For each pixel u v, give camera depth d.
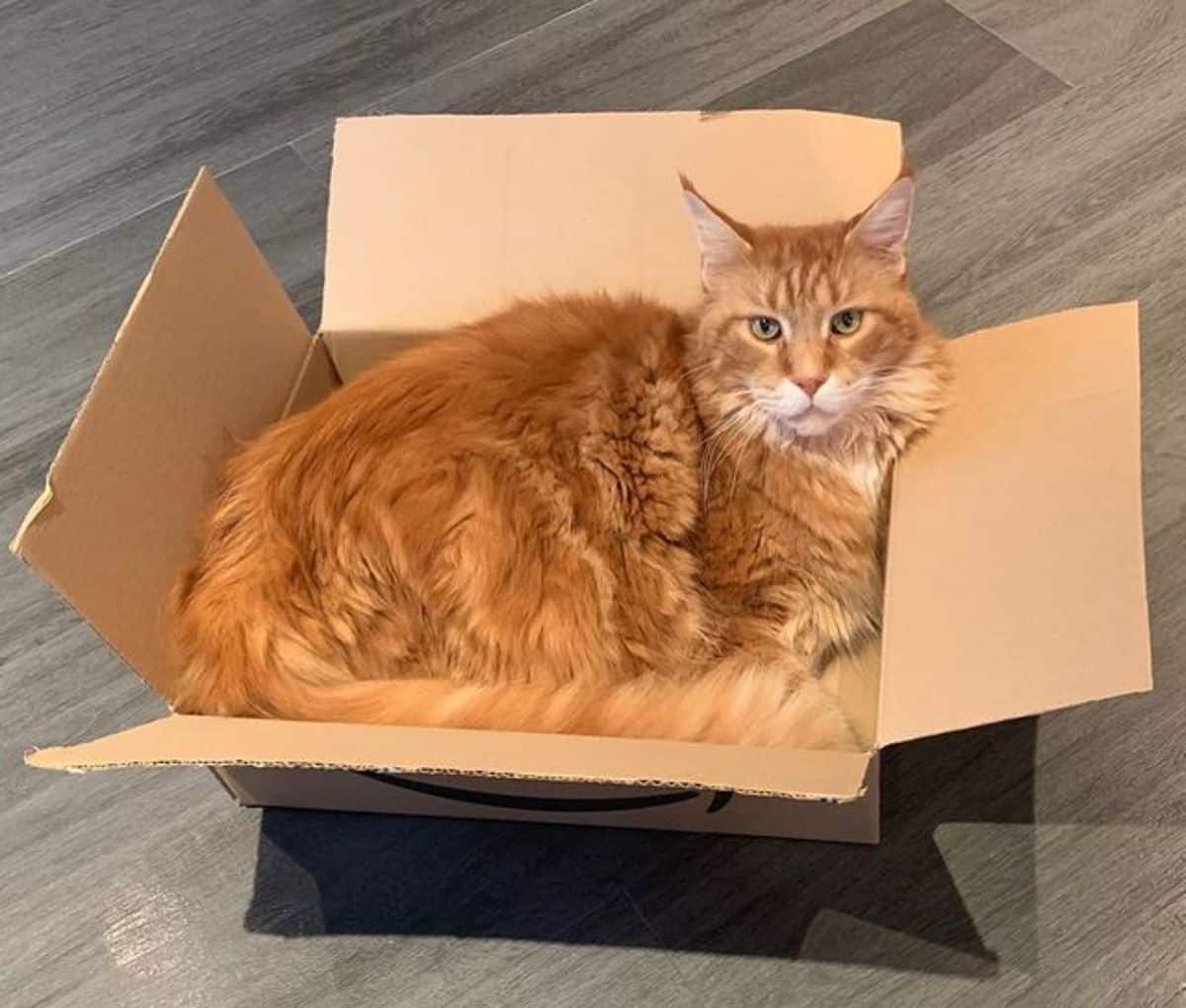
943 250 1.82
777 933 1.32
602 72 2.12
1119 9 2.04
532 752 1.04
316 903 1.39
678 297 1.47
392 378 1.31
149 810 1.46
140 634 1.20
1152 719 1.39
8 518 1.74
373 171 1.48
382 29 2.25
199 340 1.33
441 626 1.30
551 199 1.45
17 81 2.28
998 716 0.95
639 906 1.35
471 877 1.39
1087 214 1.82
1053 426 1.13
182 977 1.35
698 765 1.00
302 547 1.26
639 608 1.33
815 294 1.24
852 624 1.41
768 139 1.41
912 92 2.00
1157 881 1.29
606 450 1.31
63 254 2.03
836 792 0.93
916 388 1.27
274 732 1.09
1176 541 1.51
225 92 2.21
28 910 1.41
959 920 1.30
